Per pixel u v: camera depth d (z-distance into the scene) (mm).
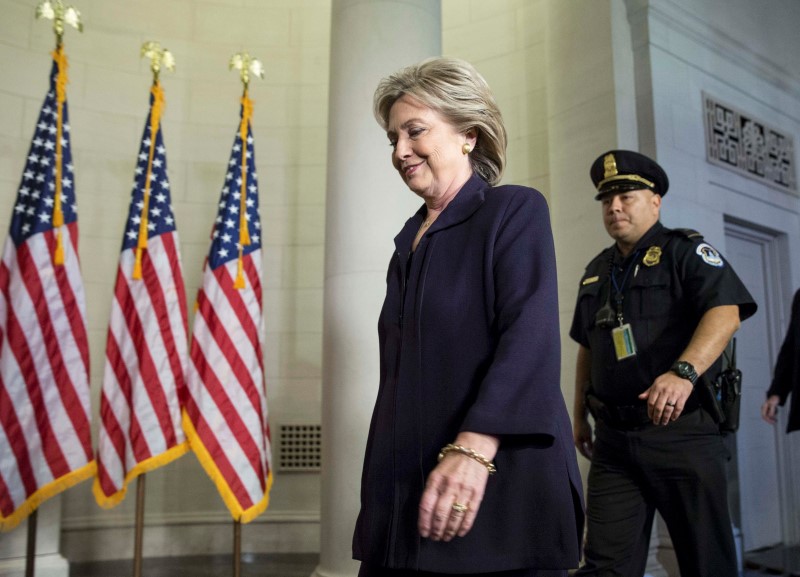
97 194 5055
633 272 2438
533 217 1128
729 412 2260
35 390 3523
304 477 5176
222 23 5602
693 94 4500
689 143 4379
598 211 4086
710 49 4715
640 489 2342
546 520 993
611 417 2369
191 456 5059
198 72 5492
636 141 4215
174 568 4438
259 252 4059
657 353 2303
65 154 3885
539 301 1037
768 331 5113
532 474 1006
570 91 4375
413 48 3539
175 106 5391
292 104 5602
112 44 5250
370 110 3449
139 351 3760
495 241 1116
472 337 1087
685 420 2230
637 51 4273
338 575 3121
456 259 1144
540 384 980
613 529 2328
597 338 2477
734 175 4703
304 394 5277
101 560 4695
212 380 3756
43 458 3490
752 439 4820
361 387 3230
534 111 4816
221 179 5418
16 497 3396
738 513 4211
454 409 1062
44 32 4980
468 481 922
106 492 3604
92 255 4977
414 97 1237
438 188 1258
